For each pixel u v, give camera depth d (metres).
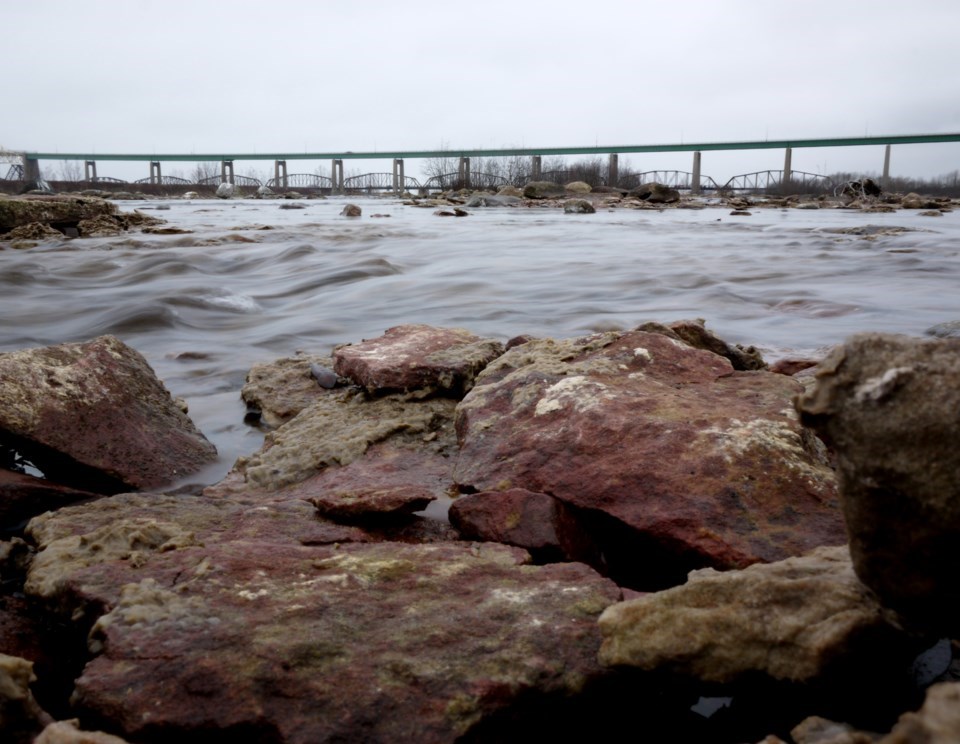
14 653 2.38
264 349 8.06
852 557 1.85
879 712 1.97
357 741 1.85
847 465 1.75
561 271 14.52
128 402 4.46
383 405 4.73
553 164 131.38
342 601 2.30
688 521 2.93
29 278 13.29
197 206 52.69
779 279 13.35
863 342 1.78
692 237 23.45
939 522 1.64
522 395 4.00
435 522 3.26
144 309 9.62
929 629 1.79
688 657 1.95
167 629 2.12
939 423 1.63
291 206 52.19
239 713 1.88
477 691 1.95
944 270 14.34
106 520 3.21
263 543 2.75
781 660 1.89
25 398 4.01
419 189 111.88
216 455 4.60
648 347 4.47
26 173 118.88
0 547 3.04
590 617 2.25
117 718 1.88
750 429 3.36
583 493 3.17
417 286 12.47
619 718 2.14
